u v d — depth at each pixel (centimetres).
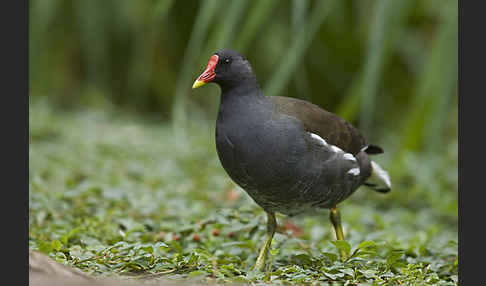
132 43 2102
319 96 2088
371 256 880
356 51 1986
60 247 805
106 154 1510
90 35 2069
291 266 821
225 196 1216
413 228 1206
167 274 773
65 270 695
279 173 848
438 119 1227
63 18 2077
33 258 688
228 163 866
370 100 1207
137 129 1762
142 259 810
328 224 1177
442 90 1212
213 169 1463
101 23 2062
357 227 1095
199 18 1251
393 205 1334
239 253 898
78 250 827
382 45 1203
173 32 2091
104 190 1107
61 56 2138
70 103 2097
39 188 1109
